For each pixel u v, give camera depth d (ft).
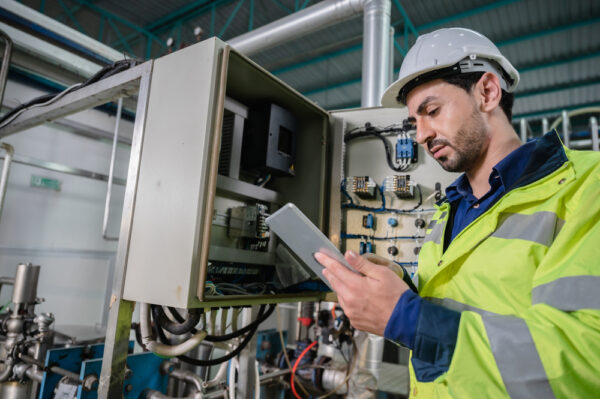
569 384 1.38
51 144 9.84
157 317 3.48
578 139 9.16
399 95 2.90
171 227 3.07
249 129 4.62
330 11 7.97
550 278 1.65
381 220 5.16
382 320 1.80
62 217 10.06
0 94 6.51
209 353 5.67
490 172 2.40
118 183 11.14
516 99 19.22
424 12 13.79
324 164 4.83
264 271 4.57
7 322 5.49
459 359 1.57
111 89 4.03
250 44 9.16
